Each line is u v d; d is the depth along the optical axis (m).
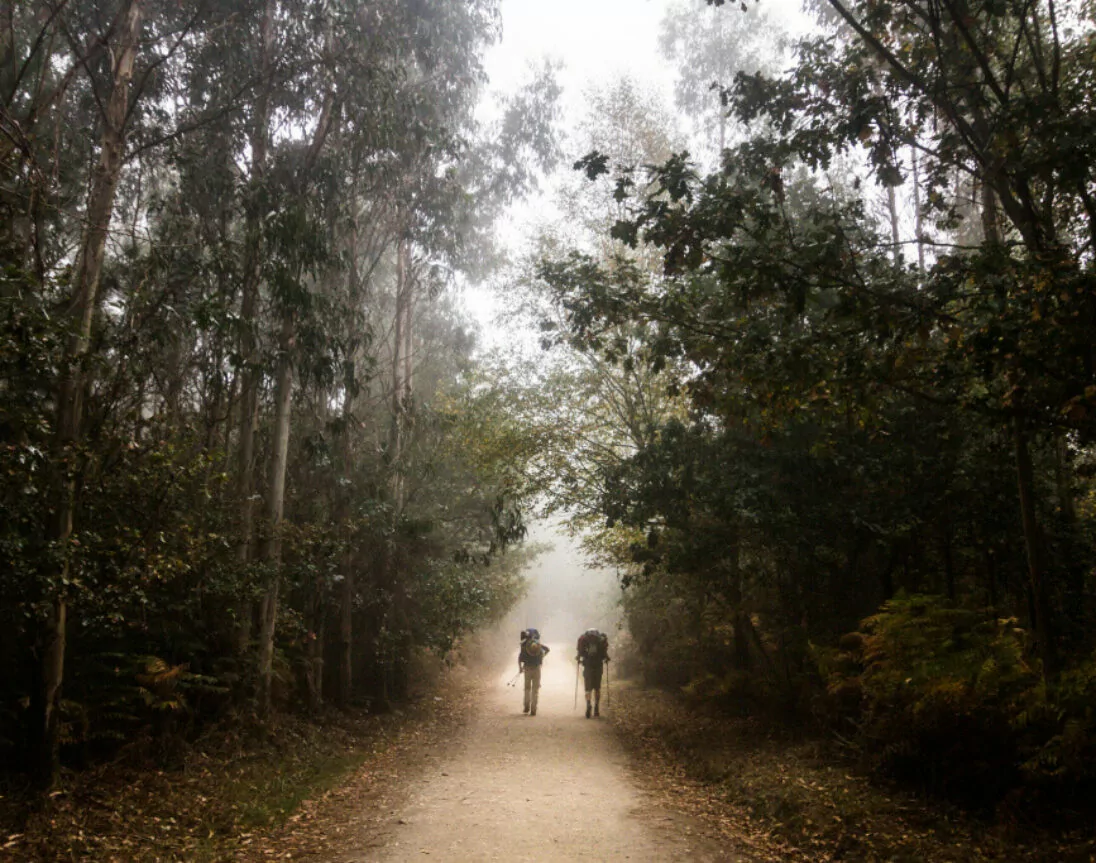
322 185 13.55
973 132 8.16
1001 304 6.17
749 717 13.09
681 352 9.50
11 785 7.32
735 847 6.57
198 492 9.61
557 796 8.65
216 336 10.87
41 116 9.21
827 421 9.65
